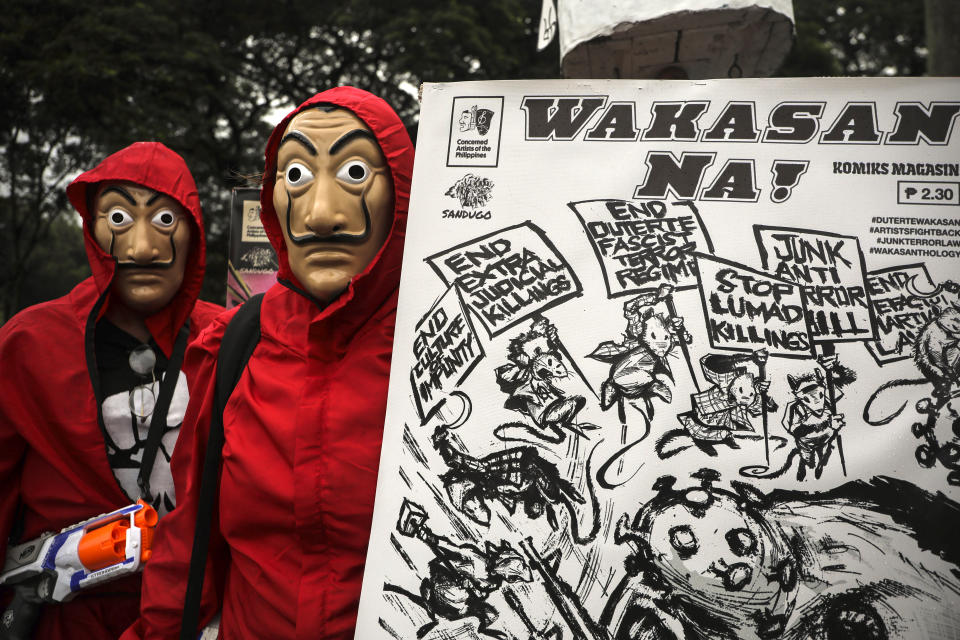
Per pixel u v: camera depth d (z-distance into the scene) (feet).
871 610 3.48
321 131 4.49
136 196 6.40
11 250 40.70
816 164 3.86
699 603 3.60
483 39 34.35
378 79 39.99
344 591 4.24
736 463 3.68
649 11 4.85
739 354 3.78
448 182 4.27
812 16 45.32
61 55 30.30
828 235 3.79
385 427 4.11
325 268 4.44
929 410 3.59
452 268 4.19
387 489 4.04
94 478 6.15
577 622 3.70
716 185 3.95
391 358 4.26
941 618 3.43
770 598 3.55
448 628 3.82
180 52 32.22
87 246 6.54
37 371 6.05
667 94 4.07
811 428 3.66
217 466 4.72
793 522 3.59
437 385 4.10
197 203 6.74
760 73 5.61
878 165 3.80
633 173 4.05
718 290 3.86
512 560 3.83
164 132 31.53
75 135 35.17
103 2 31.86
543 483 3.87
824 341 3.72
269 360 4.67
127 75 31.71
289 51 39.93
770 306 3.80
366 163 4.50
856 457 3.59
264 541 4.42
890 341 3.67
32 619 5.59
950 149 3.76
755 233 3.87
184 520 4.80
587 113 4.15
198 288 6.77
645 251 3.98
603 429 3.86
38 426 6.01
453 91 4.33
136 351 6.51
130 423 6.35
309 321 4.66
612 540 3.74
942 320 3.64
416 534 3.95
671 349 3.85
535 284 4.08
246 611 4.45
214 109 37.40
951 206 3.72
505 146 4.23
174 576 4.72
